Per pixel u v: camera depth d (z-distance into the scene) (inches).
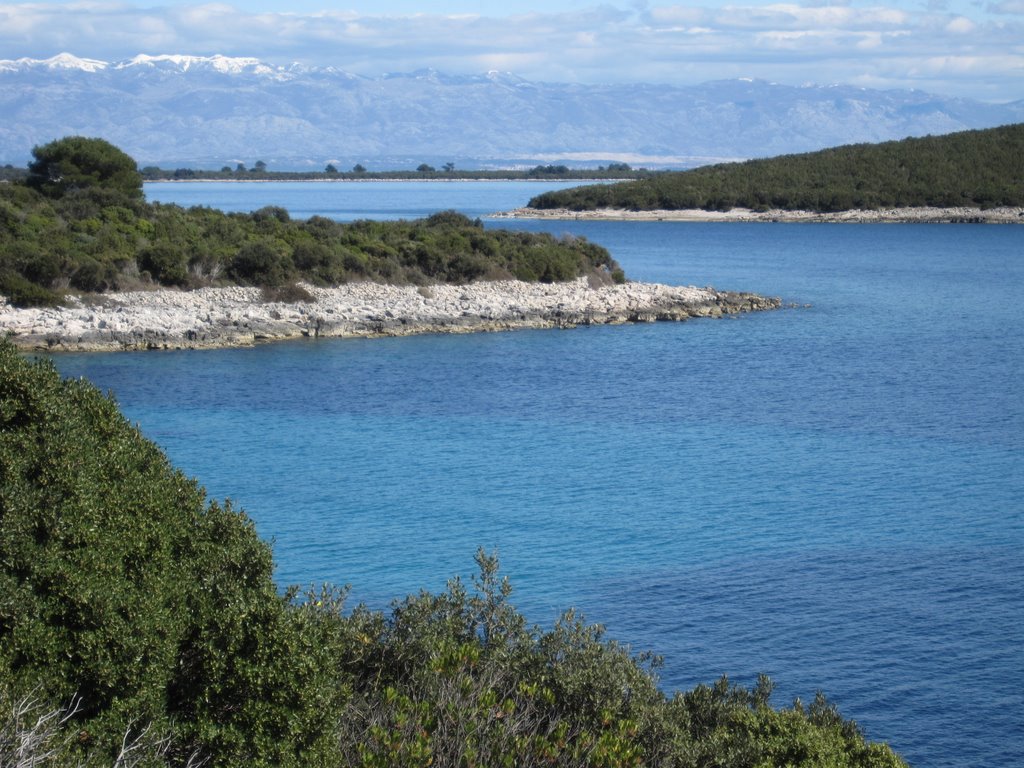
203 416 2343.8
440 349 3243.1
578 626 772.0
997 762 970.1
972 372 2994.6
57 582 522.6
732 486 1827.0
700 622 1245.1
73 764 455.8
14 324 3056.1
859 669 1133.7
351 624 706.8
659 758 671.8
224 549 643.5
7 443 566.3
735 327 3814.0
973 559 1453.0
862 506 1705.2
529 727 644.7
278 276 3774.6
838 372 2982.3
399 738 575.8
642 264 6166.3
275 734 536.7
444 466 1953.7
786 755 729.6
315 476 1876.2
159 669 527.8
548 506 1701.5
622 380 2834.6
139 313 3289.9
